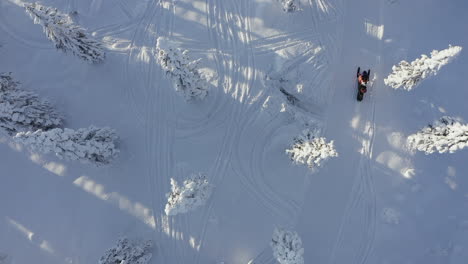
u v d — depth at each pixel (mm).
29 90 23203
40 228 22438
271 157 21719
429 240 21016
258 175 21734
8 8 24375
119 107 22969
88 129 19062
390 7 22875
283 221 21359
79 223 22250
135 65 23312
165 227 21641
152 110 22812
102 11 23938
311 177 21531
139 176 22234
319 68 22328
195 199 17984
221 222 21469
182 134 22484
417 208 21219
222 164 21984
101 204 22234
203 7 23547
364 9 22906
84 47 20984
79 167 22688
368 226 21156
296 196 21484
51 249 22156
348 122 21953
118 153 22125
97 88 23219
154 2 23828
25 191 22844
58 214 22453
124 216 21984
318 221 21328
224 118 22453
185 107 22641
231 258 21125
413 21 22781
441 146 18484
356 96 22031
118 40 23641
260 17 22953
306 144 17375
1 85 19984
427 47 22406
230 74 22828
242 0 23344
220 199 21656
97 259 21781
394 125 21750
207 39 23281
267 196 21578
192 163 22109
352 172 21531
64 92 23328
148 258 20484
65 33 19016
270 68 22531
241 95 22547
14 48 24016
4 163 23156
